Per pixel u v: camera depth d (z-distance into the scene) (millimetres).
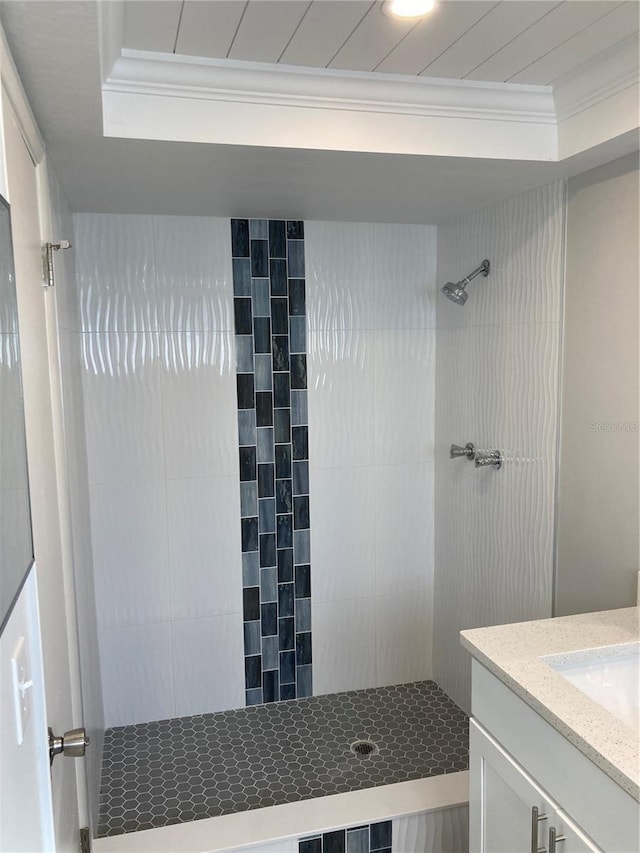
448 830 2100
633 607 1869
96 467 2689
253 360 2814
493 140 1927
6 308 901
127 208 2502
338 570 3025
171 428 2748
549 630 1688
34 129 1475
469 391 2771
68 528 1828
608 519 2014
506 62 1717
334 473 2971
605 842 1202
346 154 1848
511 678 1453
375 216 2748
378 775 2480
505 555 2555
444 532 3035
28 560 1016
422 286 2996
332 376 2918
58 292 1866
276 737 2734
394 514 3072
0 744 771
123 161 1874
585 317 2078
